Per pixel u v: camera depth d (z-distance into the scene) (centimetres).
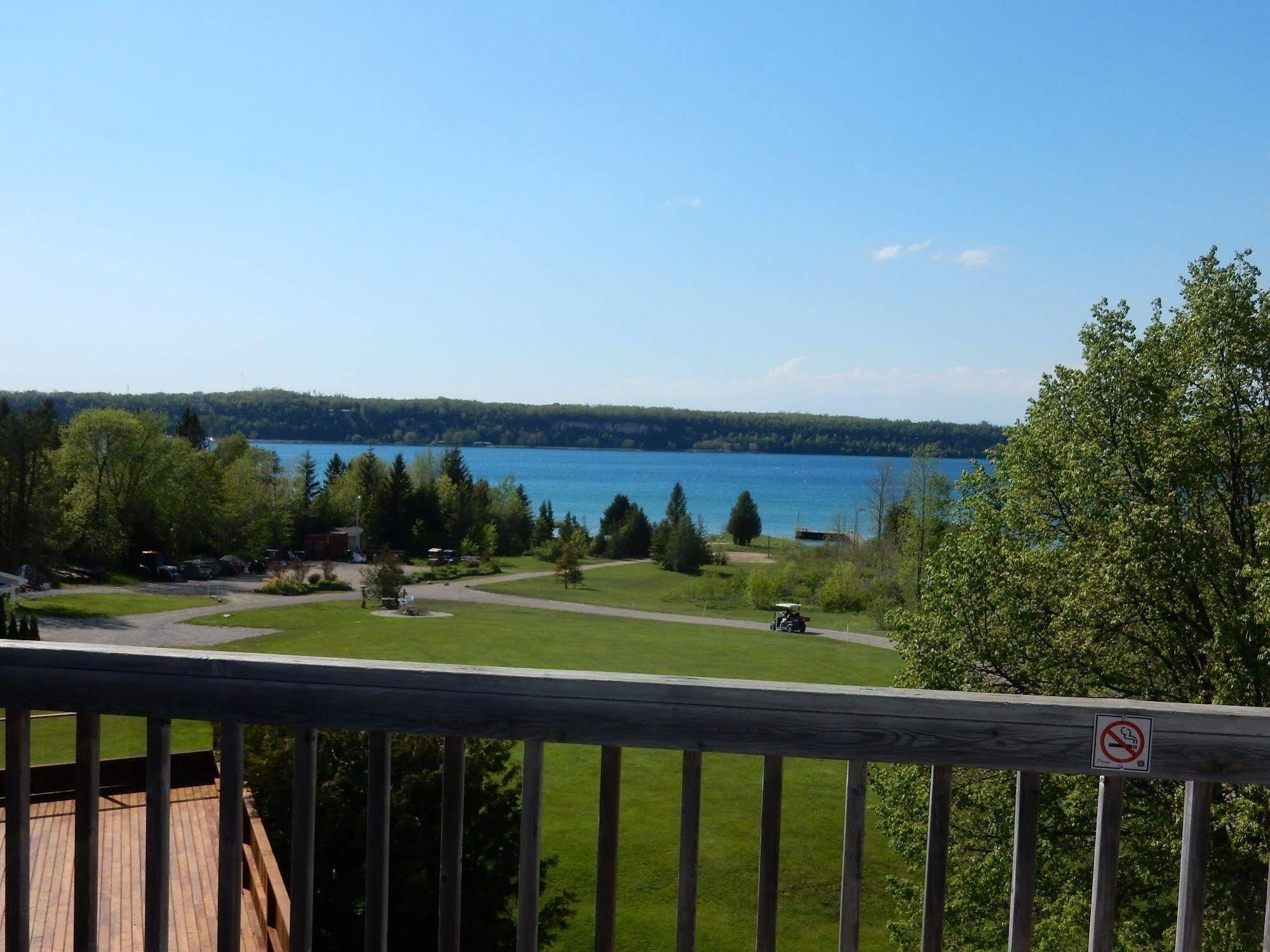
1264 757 190
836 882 1833
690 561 8675
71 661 207
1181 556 1300
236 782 208
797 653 4372
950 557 1647
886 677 3825
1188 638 1405
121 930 475
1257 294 1477
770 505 16950
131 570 6606
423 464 10619
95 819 211
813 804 2203
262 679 205
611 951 202
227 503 7538
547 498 17675
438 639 4422
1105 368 1523
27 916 210
